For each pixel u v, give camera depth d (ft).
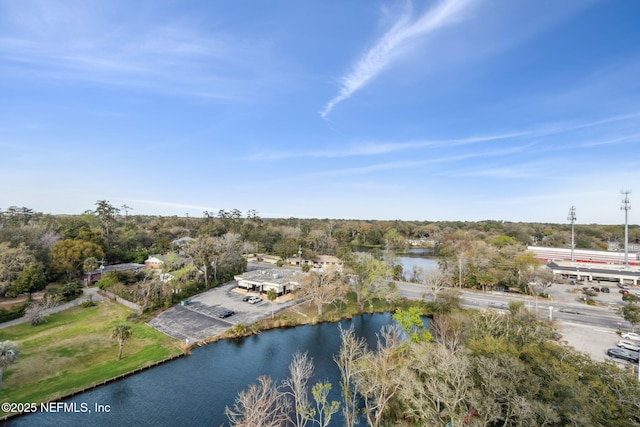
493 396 72.18
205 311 187.42
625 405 65.41
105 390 109.19
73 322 161.89
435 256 447.42
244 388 111.24
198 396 106.42
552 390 69.41
